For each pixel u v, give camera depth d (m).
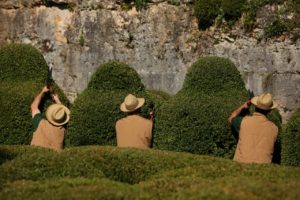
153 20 43.22
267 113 25.81
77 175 19.50
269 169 19.88
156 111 29.06
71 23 45.88
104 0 44.53
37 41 47.38
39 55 32.12
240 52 40.44
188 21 42.22
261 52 39.88
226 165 20.50
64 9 46.25
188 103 27.83
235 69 29.23
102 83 29.27
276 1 39.50
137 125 25.88
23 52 31.81
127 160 21.25
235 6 40.28
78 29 45.50
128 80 29.33
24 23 47.91
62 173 19.55
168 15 42.81
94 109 28.55
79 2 45.47
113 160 21.03
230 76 28.97
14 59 31.64
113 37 44.25
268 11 39.66
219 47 41.09
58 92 31.41
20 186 17.77
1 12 48.62
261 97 24.00
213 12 41.06
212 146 27.27
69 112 27.91
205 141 27.27
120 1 44.00
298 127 25.81
